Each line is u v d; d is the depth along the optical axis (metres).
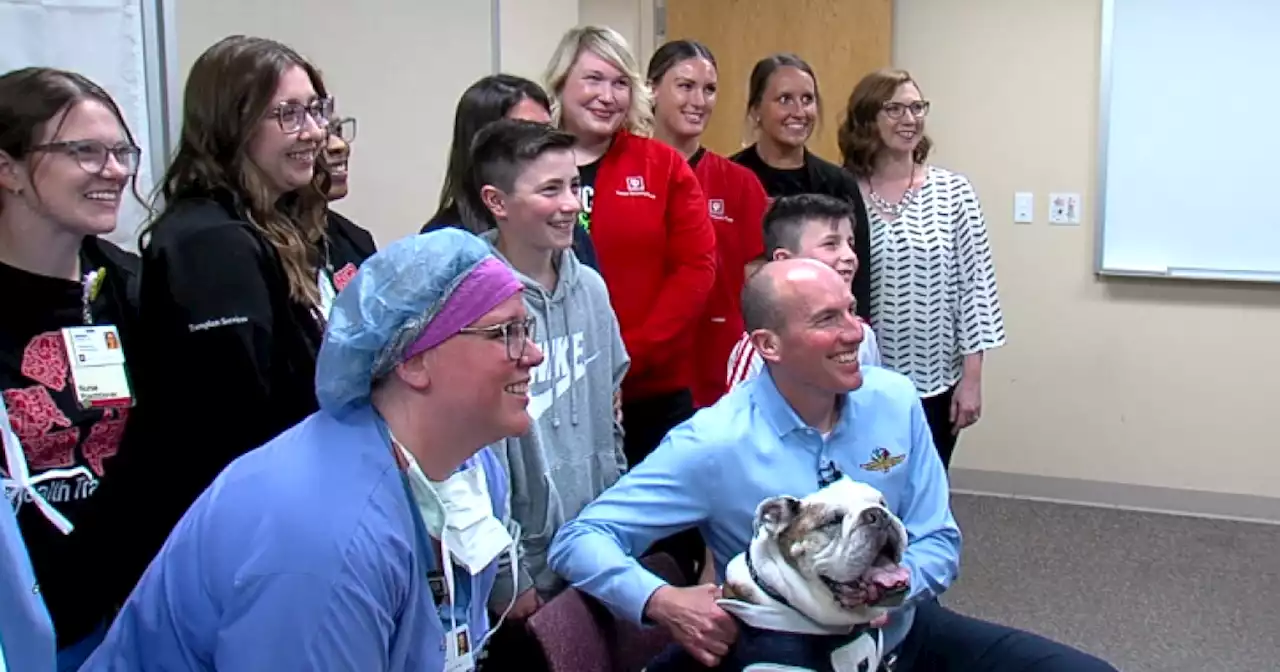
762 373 1.91
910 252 3.15
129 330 1.75
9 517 1.25
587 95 2.62
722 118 4.63
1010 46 4.30
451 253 1.23
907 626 1.84
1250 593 3.54
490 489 1.52
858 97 3.24
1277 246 4.08
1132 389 4.35
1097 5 4.17
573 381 2.02
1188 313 4.24
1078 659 1.78
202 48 2.55
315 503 1.20
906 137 3.17
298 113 1.82
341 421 1.28
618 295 2.62
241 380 1.68
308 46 2.89
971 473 4.61
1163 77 4.11
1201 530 4.14
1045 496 4.51
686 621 1.68
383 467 1.25
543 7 3.96
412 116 3.26
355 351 1.24
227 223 1.72
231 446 1.69
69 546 1.60
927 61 4.42
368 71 3.10
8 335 1.59
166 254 1.69
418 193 3.32
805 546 1.59
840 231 2.33
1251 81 4.02
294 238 1.83
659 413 2.64
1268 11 3.95
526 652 1.72
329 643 1.17
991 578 3.69
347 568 1.18
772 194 3.18
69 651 1.63
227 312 1.67
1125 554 3.89
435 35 3.30
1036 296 4.41
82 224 1.60
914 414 1.98
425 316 1.22
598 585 1.77
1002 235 4.42
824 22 4.44
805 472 1.86
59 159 1.56
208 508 1.23
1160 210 4.20
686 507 1.86
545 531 1.94
